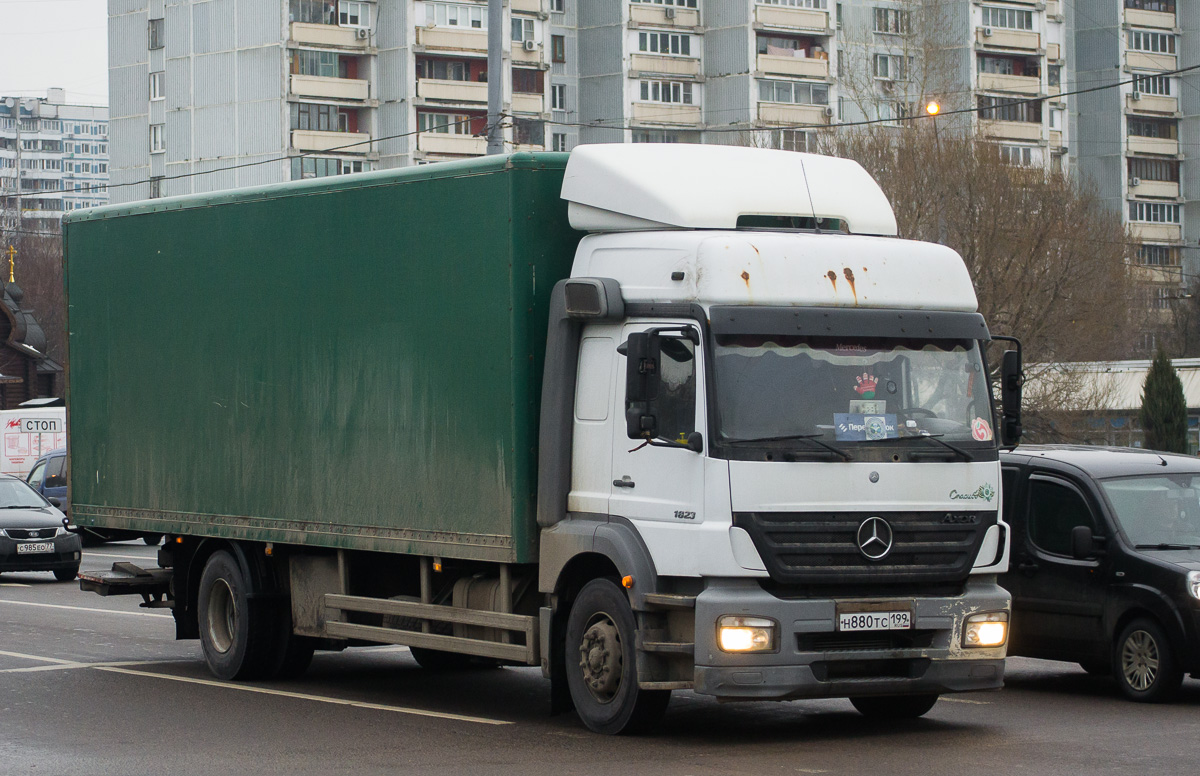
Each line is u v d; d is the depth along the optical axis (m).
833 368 15.69
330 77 119.31
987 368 16.59
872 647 15.65
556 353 16.73
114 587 23.52
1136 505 20.16
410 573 19.31
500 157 17.11
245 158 119.44
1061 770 14.41
